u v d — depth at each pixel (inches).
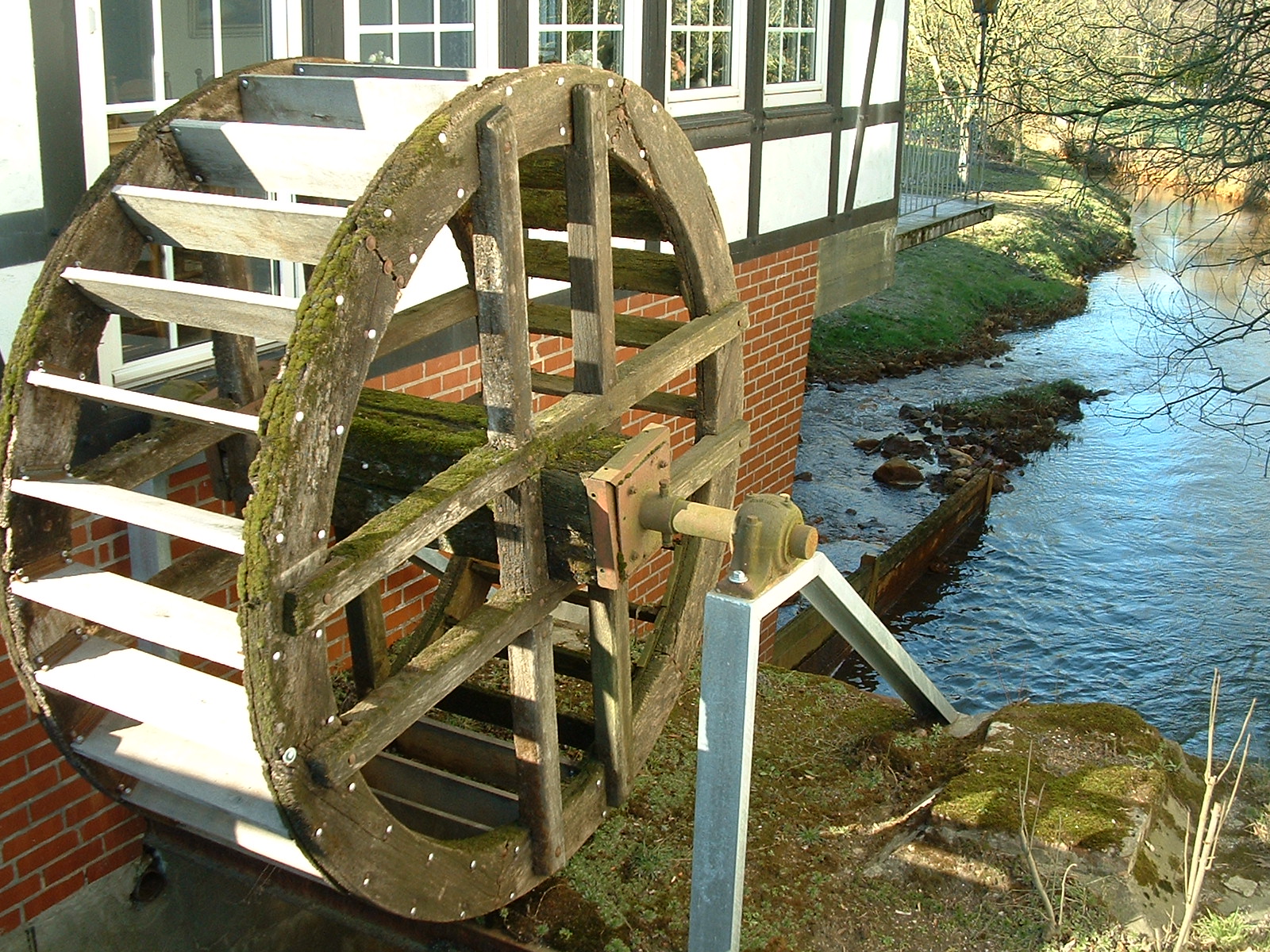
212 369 145.6
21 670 111.9
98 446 131.3
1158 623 367.6
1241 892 132.9
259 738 93.8
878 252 325.4
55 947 141.4
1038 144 1023.6
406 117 113.9
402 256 96.7
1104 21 644.7
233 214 102.5
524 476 113.5
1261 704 324.2
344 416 95.1
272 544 90.4
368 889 104.2
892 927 128.0
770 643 279.7
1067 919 124.6
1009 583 391.2
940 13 780.6
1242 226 553.6
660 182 133.6
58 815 139.0
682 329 143.9
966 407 540.7
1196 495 465.7
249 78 120.6
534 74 107.7
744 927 126.9
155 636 102.0
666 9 216.4
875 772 153.9
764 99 254.2
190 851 147.6
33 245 124.3
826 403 550.9
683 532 114.0
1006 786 140.6
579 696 171.6
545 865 126.6
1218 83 409.1
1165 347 642.2
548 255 149.6
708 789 113.4
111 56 130.6
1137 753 148.6
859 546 398.6
